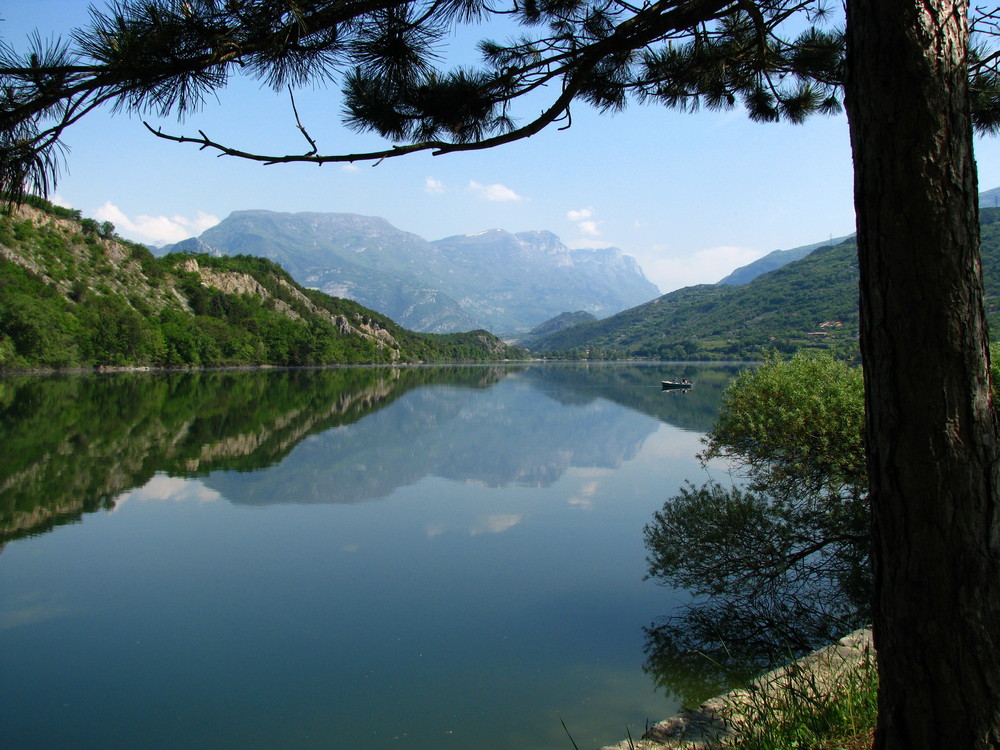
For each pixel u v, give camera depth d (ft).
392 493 59.72
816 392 33.88
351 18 11.17
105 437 89.45
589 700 24.03
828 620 29.89
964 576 8.15
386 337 583.99
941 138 8.11
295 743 21.12
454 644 28.68
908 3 8.04
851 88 8.76
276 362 398.01
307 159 11.43
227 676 25.88
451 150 12.21
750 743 13.80
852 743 12.92
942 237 8.08
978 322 8.22
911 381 8.23
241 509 53.16
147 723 22.41
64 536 45.24
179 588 35.58
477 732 21.72
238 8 10.14
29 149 10.17
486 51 15.10
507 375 322.55
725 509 34.47
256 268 526.98
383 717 22.81
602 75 16.25
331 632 29.96
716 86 18.08
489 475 68.08
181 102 10.59
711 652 27.68
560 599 33.94
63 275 315.58
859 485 33.55
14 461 70.85
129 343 286.87
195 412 123.03
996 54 13.76
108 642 28.94
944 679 8.25
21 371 237.25
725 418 38.63
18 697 24.30
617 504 55.26
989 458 8.20
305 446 85.97
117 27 9.73
